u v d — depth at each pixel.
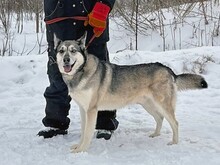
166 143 4.26
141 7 10.98
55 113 4.48
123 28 10.98
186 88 4.45
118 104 4.30
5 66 7.54
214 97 6.21
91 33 4.44
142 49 10.17
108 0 4.27
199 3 11.04
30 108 5.90
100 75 4.08
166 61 7.50
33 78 7.26
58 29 4.35
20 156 3.86
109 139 4.44
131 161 3.67
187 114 5.38
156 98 4.27
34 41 10.75
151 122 5.16
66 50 3.92
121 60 7.61
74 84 3.99
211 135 4.42
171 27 10.50
